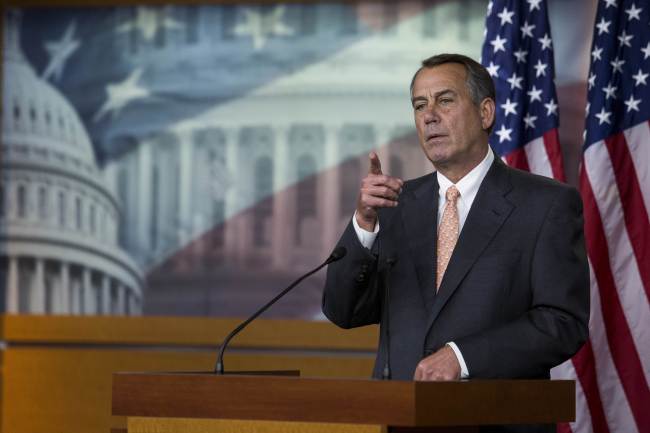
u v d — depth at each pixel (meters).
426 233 6.58
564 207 6.37
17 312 15.05
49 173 15.22
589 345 9.39
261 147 14.88
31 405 14.93
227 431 4.93
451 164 6.63
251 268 14.73
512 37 10.09
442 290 6.27
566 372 9.41
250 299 14.70
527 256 6.29
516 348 5.77
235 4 15.07
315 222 14.67
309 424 4.79
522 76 10.05
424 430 4.93
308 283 14.59
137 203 15.05
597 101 9.83
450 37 14.59
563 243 6.26
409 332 6.31
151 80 15.17
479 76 6.64
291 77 14.88
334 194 14.68
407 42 14.67
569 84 13.87
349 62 14.78
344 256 6.27
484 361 5.68
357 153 14.67
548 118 9.96
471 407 4.89
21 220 15.16
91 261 15.05
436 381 4.75
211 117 15.00
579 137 13.78
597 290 9.47
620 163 9.66
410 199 6.84
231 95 14.99
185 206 14.95
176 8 15.20
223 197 14.88
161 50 15.18
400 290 6.47
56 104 15.28
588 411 9.31
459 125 6.52
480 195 6.51
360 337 14.30
